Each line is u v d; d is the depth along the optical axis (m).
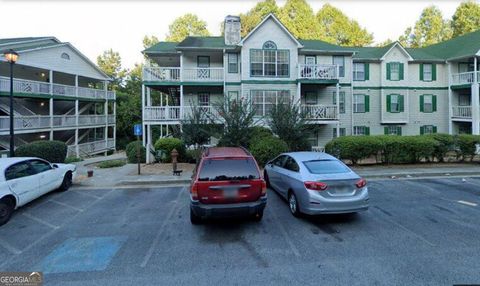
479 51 21.59
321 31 39.28
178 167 14.70
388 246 5.23
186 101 20.77
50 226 6.50
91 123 27.86
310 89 21.39
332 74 19.55
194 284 4.00
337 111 19.33
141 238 5.73
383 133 23.52
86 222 6.74
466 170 12.99
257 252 5.04
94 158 23.84
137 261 4.73
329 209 6.30
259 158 13.20
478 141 14.74
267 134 14.62
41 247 5.34
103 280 4.14
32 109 25.06
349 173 6.81
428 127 24.14
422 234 5.80
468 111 22.66
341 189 6.43
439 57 24.70
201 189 5.99
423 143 14.34
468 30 35.50
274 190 9.35
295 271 4.35
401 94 23.56
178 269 4.45
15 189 7.16
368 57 23.28
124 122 35.69
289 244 5.38
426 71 24.22
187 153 17.02
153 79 19.27
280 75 19.64
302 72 19.47
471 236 5.66
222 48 19.50
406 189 9.87
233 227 6.32
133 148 17.88
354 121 23.16
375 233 5.89
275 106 15.47
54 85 23.73
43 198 9.02
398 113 23.52
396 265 4.50
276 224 6.50
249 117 14.24
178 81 19.34
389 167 13.95
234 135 13.80
